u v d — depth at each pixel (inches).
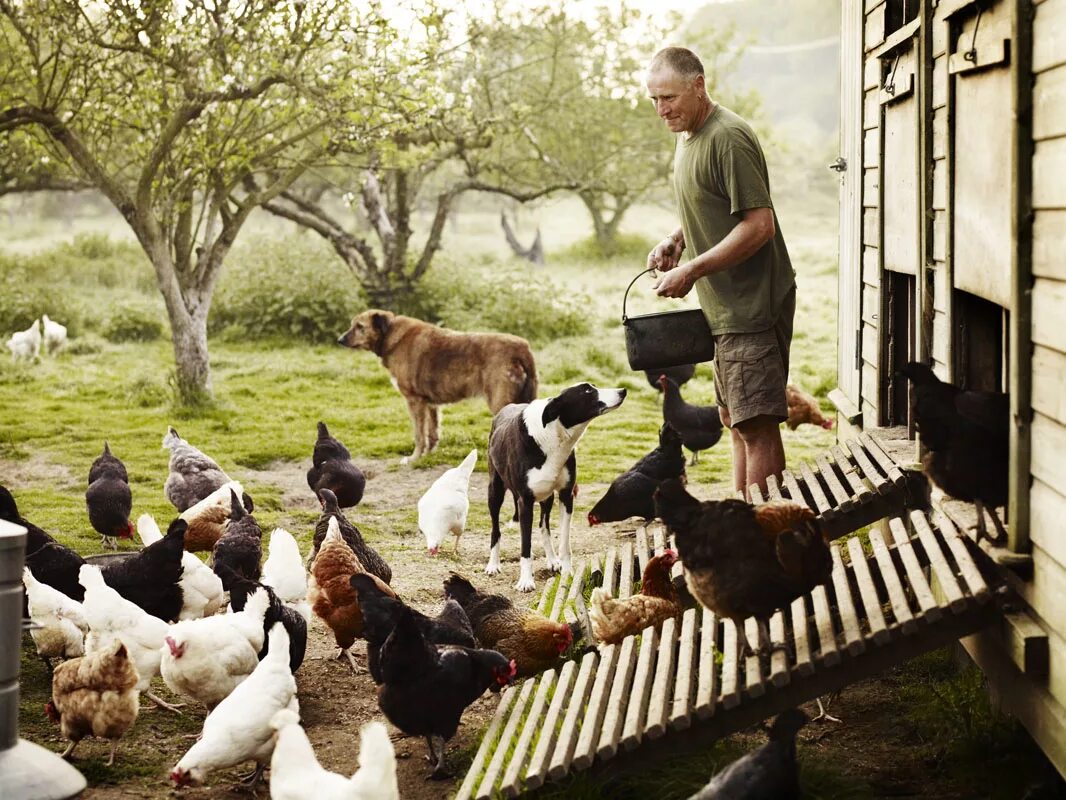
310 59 538.0
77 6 495.5
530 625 236.8
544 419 303.1
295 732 167.6
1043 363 160.6
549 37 877.2
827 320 846.5
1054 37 153.4
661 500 191.2
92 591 224.7
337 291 808.3
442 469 469.4
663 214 2137.1
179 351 573.6
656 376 573.0
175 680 210.7
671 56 264.2
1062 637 154.6
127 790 197.6
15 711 173.2
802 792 178.9
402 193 802.2
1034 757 188.1
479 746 208.2
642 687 195.3
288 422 551.8
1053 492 157.8
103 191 542.9
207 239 573.6
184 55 509.4
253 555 276.8
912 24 250.1
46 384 647.8
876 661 181.6
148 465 463.8
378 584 250.4
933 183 237.8
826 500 258.4
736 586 182.9
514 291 800.3
